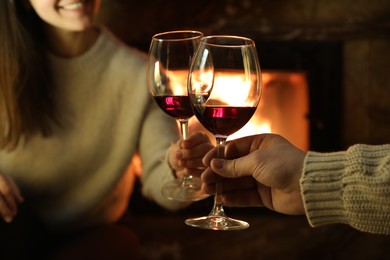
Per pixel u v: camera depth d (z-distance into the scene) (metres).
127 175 1.55
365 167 0.76
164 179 1.29
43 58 1.44
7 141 1.40
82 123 1.47
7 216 1.25
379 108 1.97
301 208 0.83
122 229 1.49
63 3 1.35
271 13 1.96
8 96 1.38
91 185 1.50
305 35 1.95
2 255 1.29
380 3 1.94
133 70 1.49
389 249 1.95
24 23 1.43
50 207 1.50
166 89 1.01
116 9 1.97
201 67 0.82
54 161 1.46
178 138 1.45
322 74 1.96
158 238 1.98
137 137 1.48
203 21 1.97
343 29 1.94
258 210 1.97
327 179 0.78
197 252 1.98
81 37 1.46
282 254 1.98
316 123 1.96
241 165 0.83
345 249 1.97
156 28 1.97
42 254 1.45
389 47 1.95
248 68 0.82
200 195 1.06
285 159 0.81
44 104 1.43
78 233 1.53
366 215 0.76
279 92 1.98
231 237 1.98
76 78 1.46
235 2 1.96
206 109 0.82
